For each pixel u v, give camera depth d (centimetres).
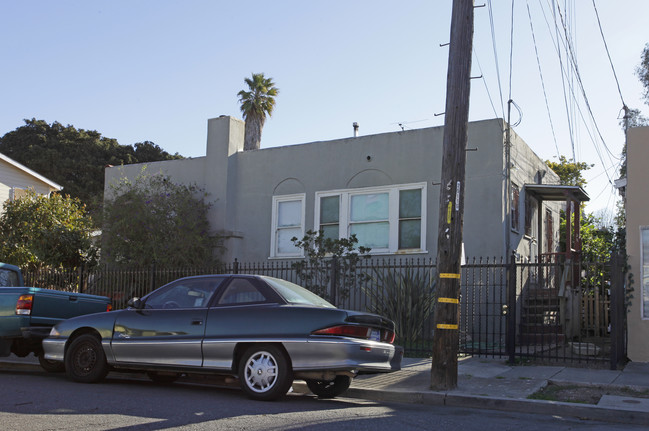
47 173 3884
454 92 886
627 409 709
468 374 966
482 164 1473
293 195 1725
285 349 756
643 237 1123
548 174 1930
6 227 1922
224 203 1780
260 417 654
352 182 1638
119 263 1712
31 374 1029
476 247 1452
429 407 779
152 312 853
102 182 3994
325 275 1484
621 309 1094
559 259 1527
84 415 648
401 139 1583
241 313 792
